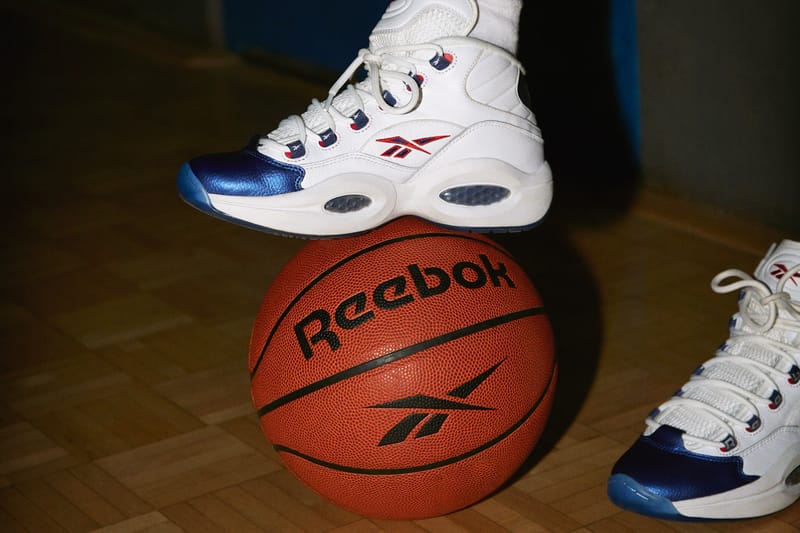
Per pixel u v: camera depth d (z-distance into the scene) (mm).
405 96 1299
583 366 1867
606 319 2059
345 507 1358
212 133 3391
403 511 1329
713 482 1347
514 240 2473
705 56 2459
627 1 2598
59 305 2203
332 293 1287
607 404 1736
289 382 1288
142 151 3242
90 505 1484
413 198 1318
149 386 1844
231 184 1265
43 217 2719
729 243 2426
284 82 3859
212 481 1540
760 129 2389
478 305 1275
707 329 2008
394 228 1342
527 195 1339
